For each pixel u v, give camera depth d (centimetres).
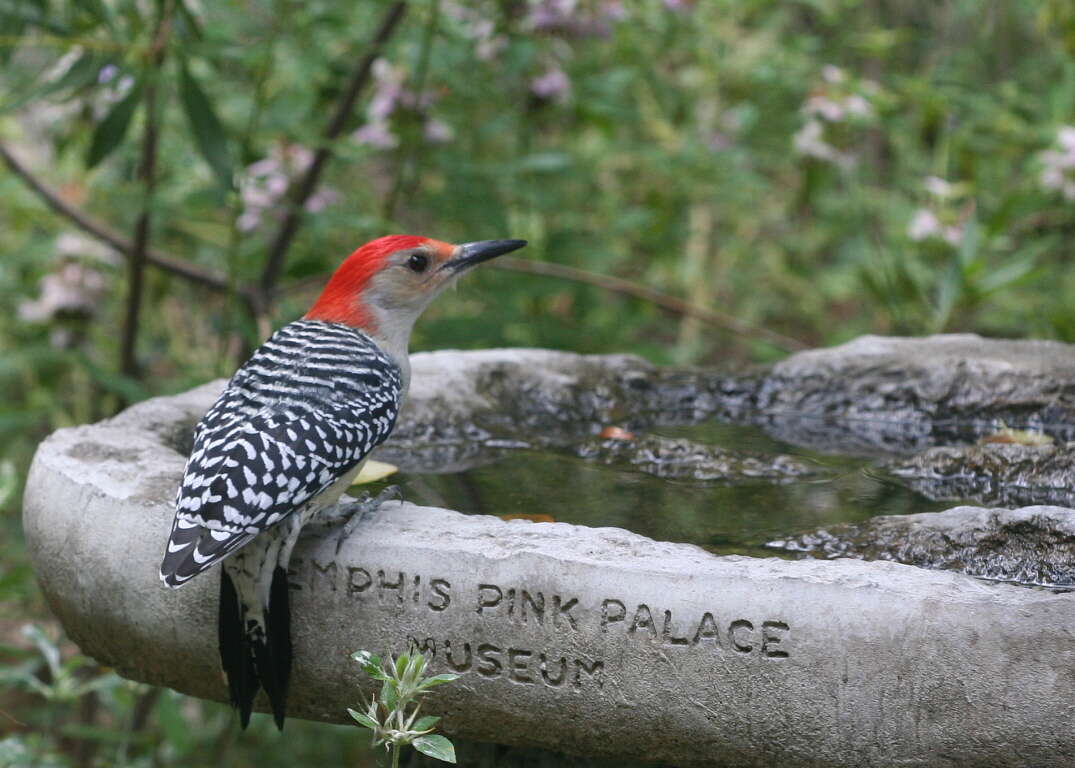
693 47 1359
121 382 1011
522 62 1084
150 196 975
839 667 474
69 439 642
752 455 729
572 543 514
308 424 544
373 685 543
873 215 1464
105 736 909
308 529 552
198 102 906
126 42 937
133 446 634
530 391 822
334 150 1040
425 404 783
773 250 1609
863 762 480
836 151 1266
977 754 470
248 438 529
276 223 1170
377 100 1112
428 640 527
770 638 480
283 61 1171
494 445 773
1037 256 1285
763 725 486
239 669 547
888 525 568
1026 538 538
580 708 509
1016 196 1100
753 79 1375
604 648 499
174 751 949
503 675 517
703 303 1558
